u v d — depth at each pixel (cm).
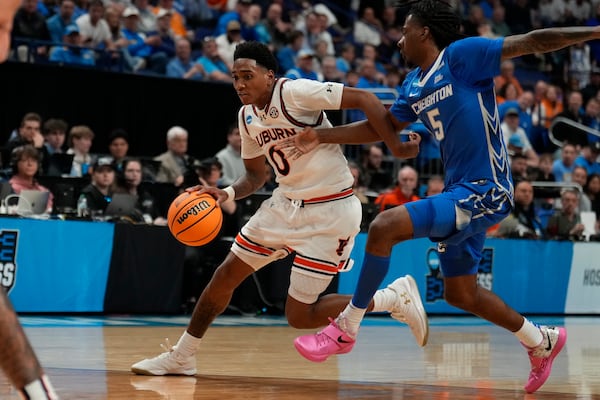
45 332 1677
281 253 1087
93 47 2847
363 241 2302
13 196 1997
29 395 564
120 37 2930
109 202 2173
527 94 3553
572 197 2727
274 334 1798
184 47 2977
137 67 2916
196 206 1046
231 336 1730
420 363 1355
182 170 2417
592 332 2091
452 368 1299
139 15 3128
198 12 3391
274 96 1038
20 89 2606
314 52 3434
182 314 2230
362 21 3844
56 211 2108
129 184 2216
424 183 3011
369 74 3372
